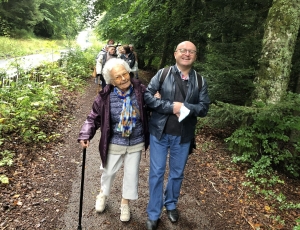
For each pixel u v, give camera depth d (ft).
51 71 27.02
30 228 8.21
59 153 13.58
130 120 8.07
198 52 24.36
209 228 9.16
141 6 27.14
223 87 15.85
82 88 29.35
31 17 96.17
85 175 11.88
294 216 10.32
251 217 9.90
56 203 9.62
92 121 8.22
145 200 10.52
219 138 17.57
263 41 14.32
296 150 14.46
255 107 13.53
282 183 12.73
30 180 10.70
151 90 8.16
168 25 28.30
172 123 8.18
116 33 42.34
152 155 8.53
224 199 10.92
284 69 13.78
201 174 12.78
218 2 21.20
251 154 13.85
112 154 8.43
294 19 13.48
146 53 42.86
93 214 9.32
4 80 18.65
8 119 14.92
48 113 18.28
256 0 18.85
